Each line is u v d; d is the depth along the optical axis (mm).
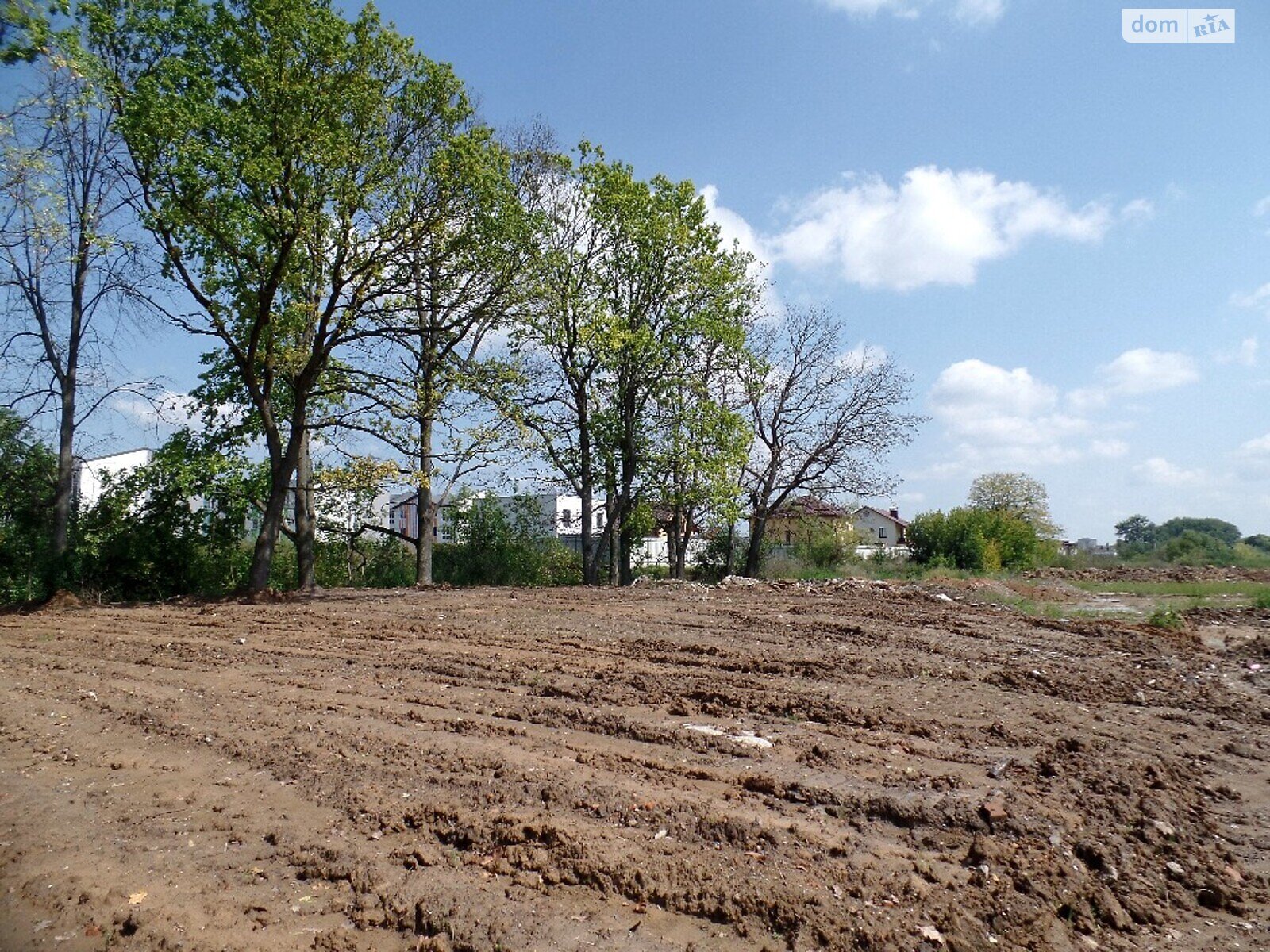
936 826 5059
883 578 31859
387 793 5500
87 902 4141
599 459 27734
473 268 20703
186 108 16906
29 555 20484
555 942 3756
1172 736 7430
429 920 3922
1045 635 13164
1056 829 4980
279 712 7641
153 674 9641
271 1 17094
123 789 5719
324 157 17547
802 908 3994
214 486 21469
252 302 19750
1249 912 4359
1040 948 3873
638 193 26031
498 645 11328
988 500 79500
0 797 5574
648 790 5480
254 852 4715
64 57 9734
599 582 29219
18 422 20719
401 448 20375
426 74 19672
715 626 13070
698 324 26734
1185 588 27594
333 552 26344
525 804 5230
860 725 7332
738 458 27484
